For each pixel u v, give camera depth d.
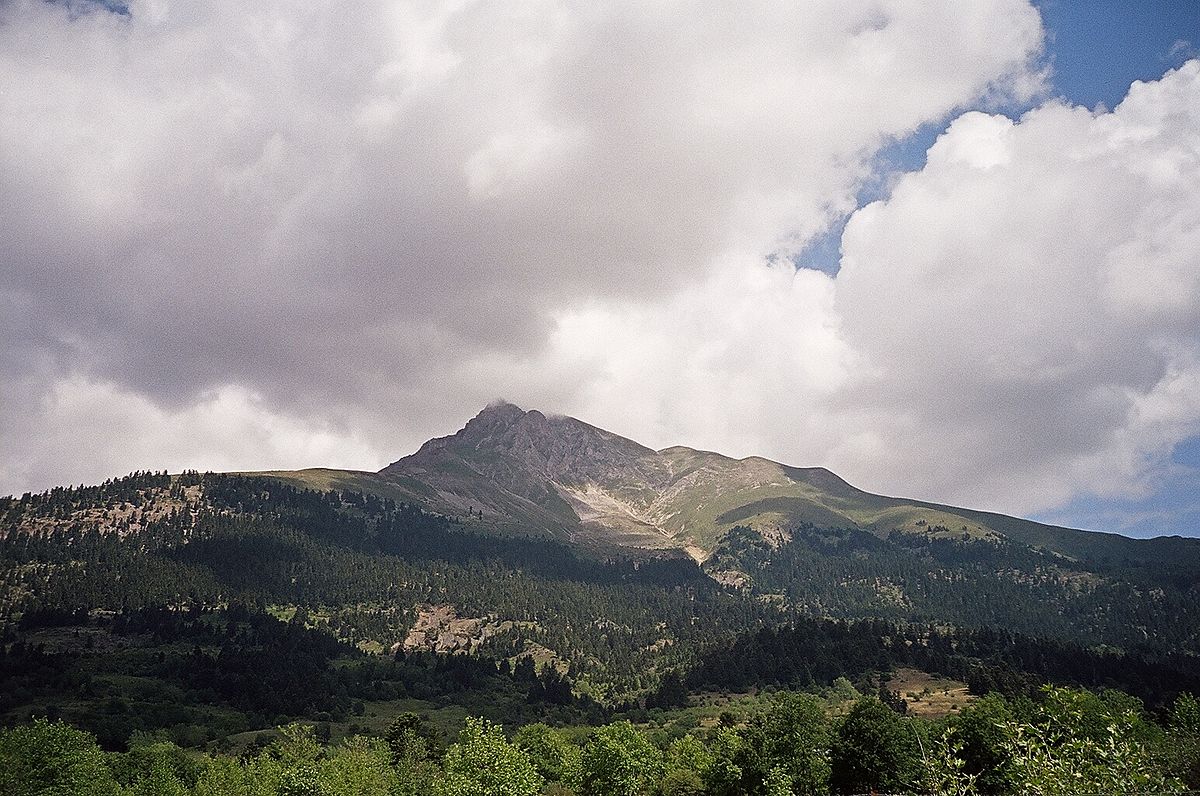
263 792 98.12
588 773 108.94
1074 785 20.50
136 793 104.75
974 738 98.38
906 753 101.44
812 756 103.25
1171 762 29.95
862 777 103.69
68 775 92.81
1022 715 97.62
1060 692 22.86
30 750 92.31
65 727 99.94
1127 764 20.97
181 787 109.50
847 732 108.19
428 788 98.56
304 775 96.31
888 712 108.81
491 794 72.88
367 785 96.75
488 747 75.81
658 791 112.25
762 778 100.19
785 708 111.88
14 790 87.56
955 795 22.97
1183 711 67.75
